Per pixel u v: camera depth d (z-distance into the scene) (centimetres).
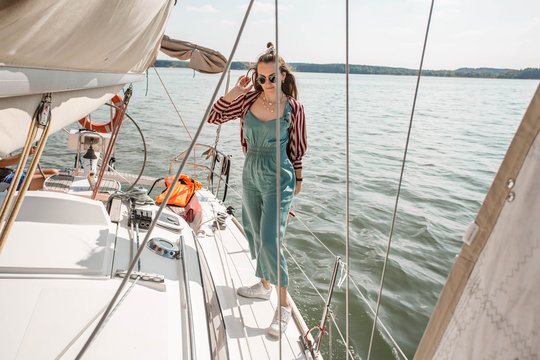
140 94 2700
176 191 286
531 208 53
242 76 196
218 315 157
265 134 190
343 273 186
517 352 54
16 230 138
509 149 56
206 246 262
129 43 135
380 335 296
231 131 1215
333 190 675
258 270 203
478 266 60
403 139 1359
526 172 54
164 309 121
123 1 92
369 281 375
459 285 62
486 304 57
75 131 307
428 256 444
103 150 310
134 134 1049
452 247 475
